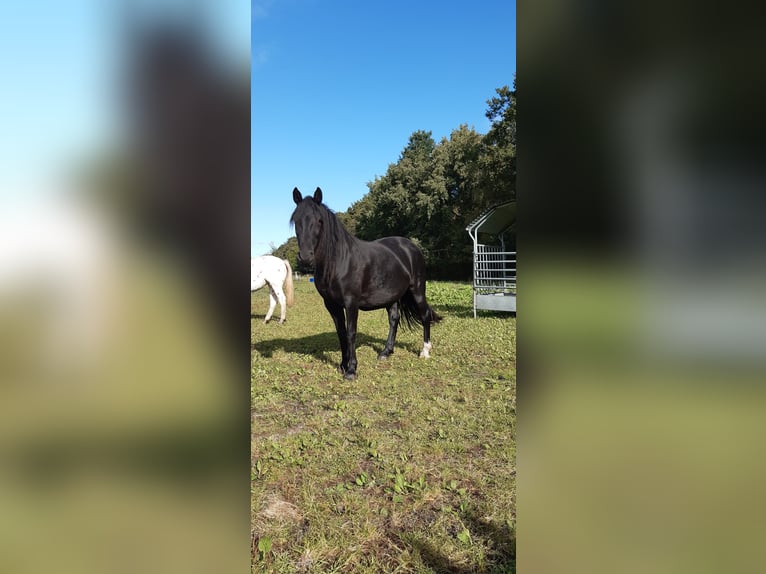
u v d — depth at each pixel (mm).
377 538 2078
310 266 4562
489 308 9820
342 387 4613
